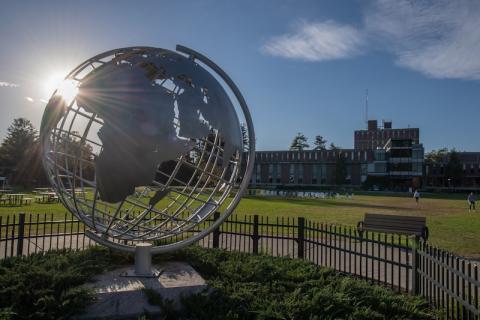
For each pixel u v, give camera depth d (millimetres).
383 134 102688
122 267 6215
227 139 5215
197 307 4973
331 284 5973
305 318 4926
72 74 5473
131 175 4738
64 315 4676
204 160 7066
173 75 5094
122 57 5324
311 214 21703
